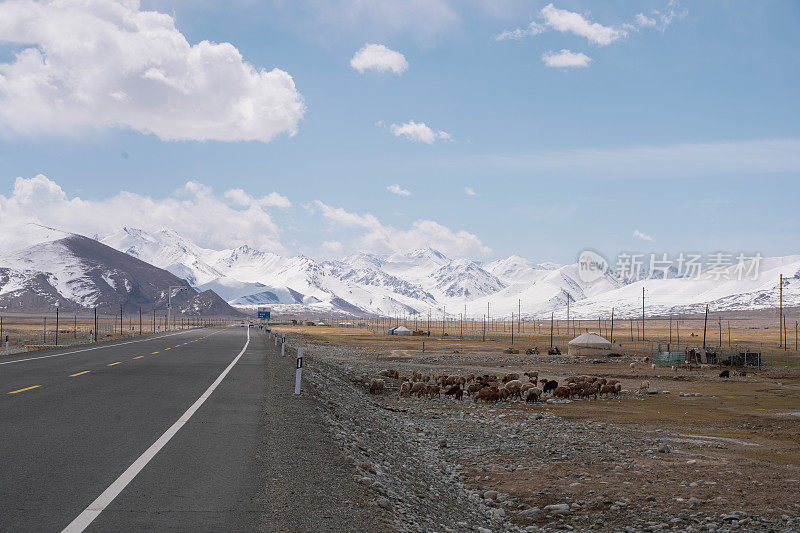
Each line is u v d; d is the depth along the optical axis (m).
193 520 7.01
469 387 39.41
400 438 20.77
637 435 24.61
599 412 32.00
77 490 7.92
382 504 9.07
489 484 16.33
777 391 45.62
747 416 31.02
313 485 9.12
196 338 65.06
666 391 44.75
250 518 7.22
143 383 20.12
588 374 61.12
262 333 102.06
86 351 38.03
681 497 14.90
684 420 29.33
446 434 23.94
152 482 8.42
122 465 9.27
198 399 16.75
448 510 12.04
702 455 20.34
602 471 17.80
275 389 20.23
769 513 13.61
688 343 126.75
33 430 11.73
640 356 85.19
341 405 22.06
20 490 7.83
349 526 7.58
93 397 16.48
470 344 115.75
